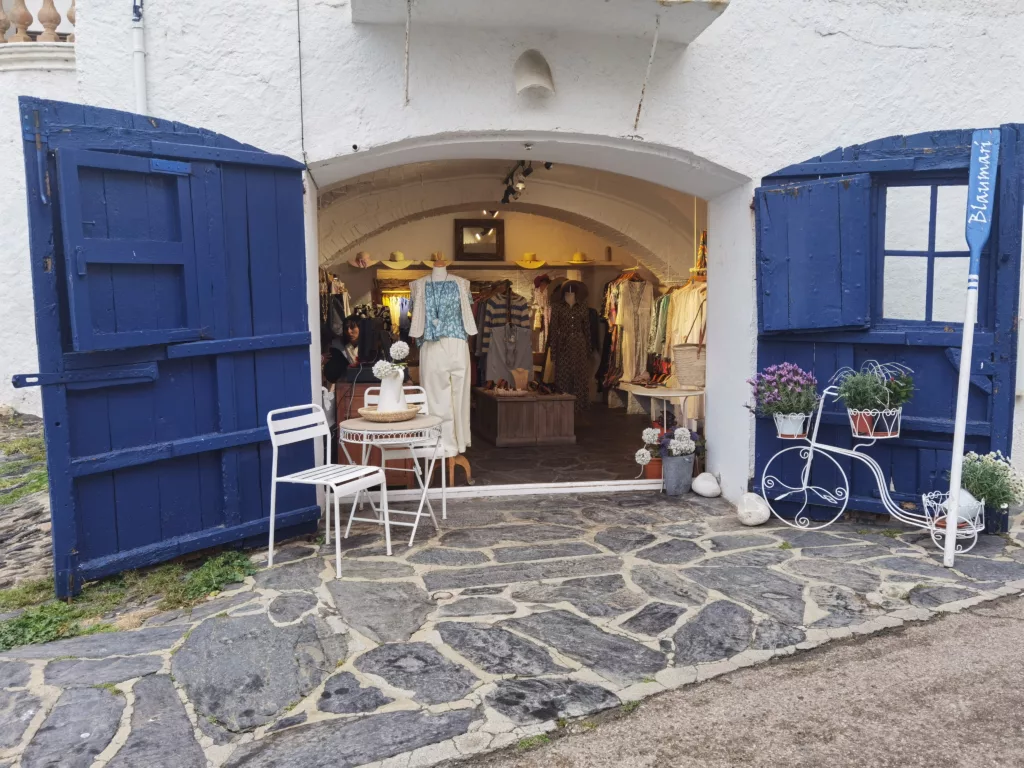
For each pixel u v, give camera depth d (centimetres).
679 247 859
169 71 397
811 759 221
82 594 347
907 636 299
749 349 468
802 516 461
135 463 358
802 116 456
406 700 253
